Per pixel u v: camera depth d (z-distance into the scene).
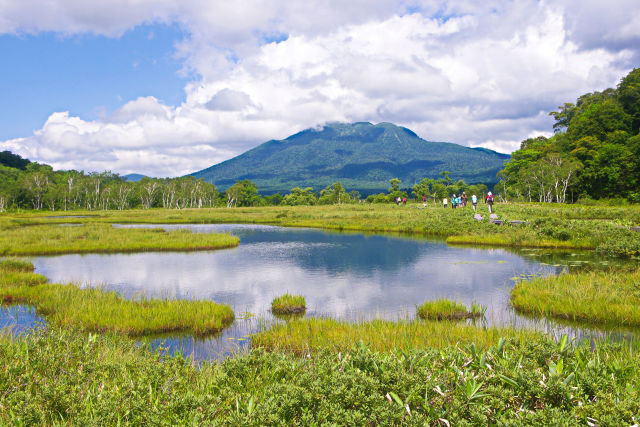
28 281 17.86
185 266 22.42
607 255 22.34
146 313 12.83
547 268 19.34
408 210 56.16
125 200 128.12
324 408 4.19
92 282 18.78
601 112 83.81
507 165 107.81
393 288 16.98
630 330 11.08
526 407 4.29
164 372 5.91
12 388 5.05
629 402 4.02
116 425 4.38
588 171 76.94
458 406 4.12
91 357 6.70
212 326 12.23
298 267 21.80
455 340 9.51
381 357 5.82
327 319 12.17
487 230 31.34
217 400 4.75
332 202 141.12
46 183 126.50
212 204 144.50
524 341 6.69
